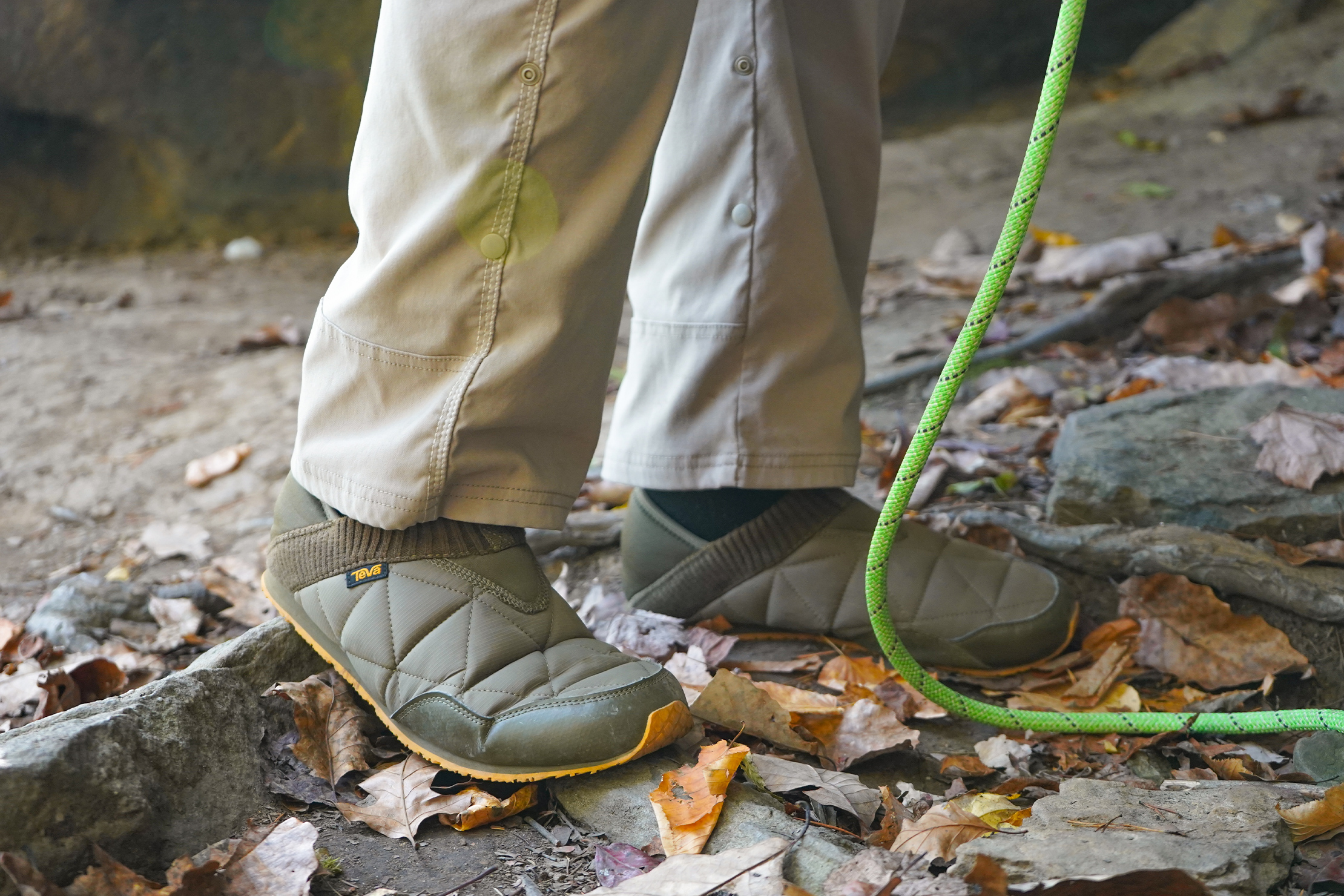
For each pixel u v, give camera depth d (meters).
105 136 4.51
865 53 1.37
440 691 1.11
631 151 1.05
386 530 1.15
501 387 1.04
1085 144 4.58
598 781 1.10
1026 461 2.02
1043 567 1.60
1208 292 2.69
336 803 1.08
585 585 1.71
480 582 1.14
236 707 1.13
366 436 1.09
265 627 1.25
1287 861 0.97
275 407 2.58
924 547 1.45
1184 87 5.14
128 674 1.50
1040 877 0.91
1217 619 1.47
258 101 4.62
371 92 1.05
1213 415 1.87
